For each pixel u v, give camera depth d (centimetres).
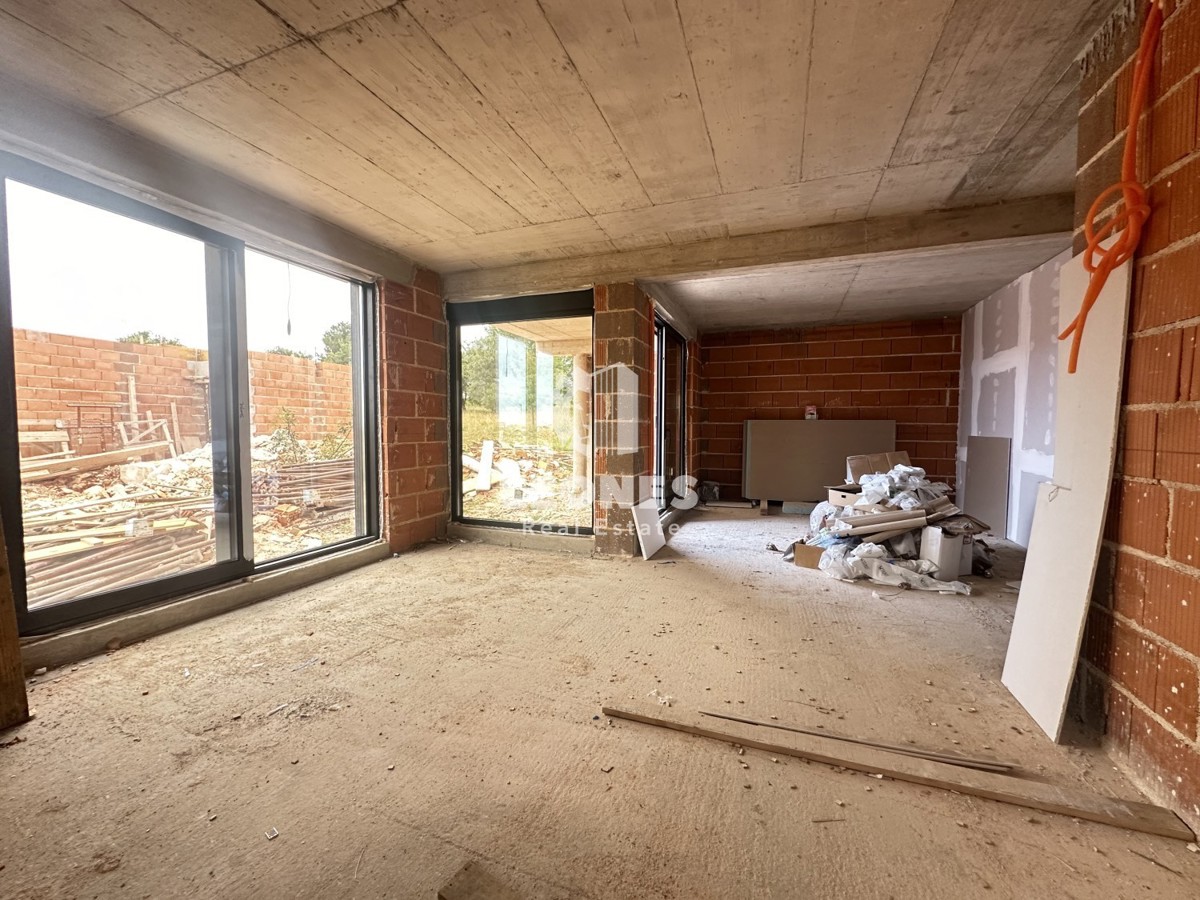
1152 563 128
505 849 113
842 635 231
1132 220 131
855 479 455
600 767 141
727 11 148
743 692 180
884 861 110
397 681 189
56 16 148
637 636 229
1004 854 111
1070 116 199
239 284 272
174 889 103
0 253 191
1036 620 170
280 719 164
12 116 181
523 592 291
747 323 581
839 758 142
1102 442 145
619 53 166
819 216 299
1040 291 364
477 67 172
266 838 117
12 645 160
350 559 334
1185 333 118
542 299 391
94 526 227
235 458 272
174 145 221
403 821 122
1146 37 128
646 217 298
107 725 161
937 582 297
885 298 468
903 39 159
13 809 125
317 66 172
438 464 418
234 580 271
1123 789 130
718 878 106
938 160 234
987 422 459
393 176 249
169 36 157
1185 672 117
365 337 358
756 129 209
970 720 162
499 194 269
